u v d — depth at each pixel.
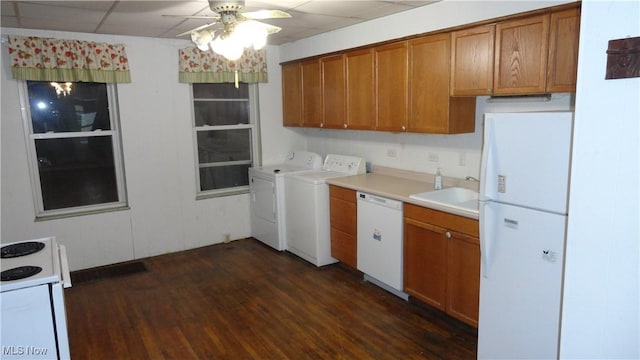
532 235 2.18
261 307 3.45
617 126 1.70
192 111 4.79
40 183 4.12
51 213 4.17
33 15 3.30
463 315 2.95
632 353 1.77
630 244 1.72
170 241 4.78
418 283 3.29
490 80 2.93
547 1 2.54
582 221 1.86
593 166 1.80
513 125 2.19
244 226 5.28
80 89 4.20
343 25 4.04
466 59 3.08
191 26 3.79
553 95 2.87
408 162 4.12
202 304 3.52
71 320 3.28
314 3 3.17
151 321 3.25
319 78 4.59
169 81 4.55
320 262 4.28
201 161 4.98
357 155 4.76
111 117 4.38
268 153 5.34
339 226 4.10
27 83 3.94
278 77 5.27
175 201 4.76
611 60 1.68
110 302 3.58
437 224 3.06
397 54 3.63
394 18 3.59
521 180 2.19
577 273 1.91
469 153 3.52
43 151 4.10
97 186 4.41
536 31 2.63
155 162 4.59
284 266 4.33
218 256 4.66
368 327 3.10
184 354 2.81
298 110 5.02
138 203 4.54
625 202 1.71
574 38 2.46
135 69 4.35
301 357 2.75
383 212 3.51
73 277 4.12
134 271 4.26
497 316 2.41
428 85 3.39
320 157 4.95
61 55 3.91
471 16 2.99
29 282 1.90
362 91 4.05
